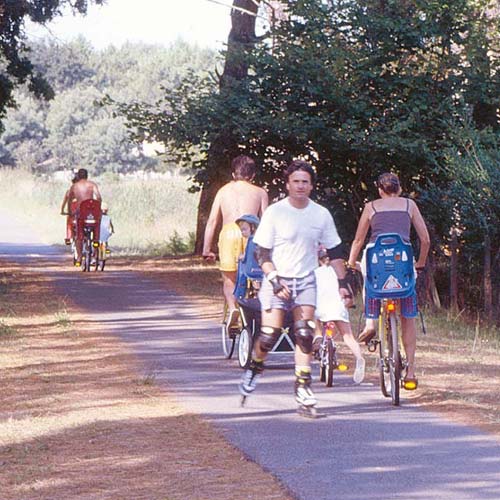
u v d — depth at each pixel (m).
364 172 32.28
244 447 12.79
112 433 13.68
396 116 31.72
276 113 31.48
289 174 14.11
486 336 24.92
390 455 12.34
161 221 69.31
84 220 39.25
